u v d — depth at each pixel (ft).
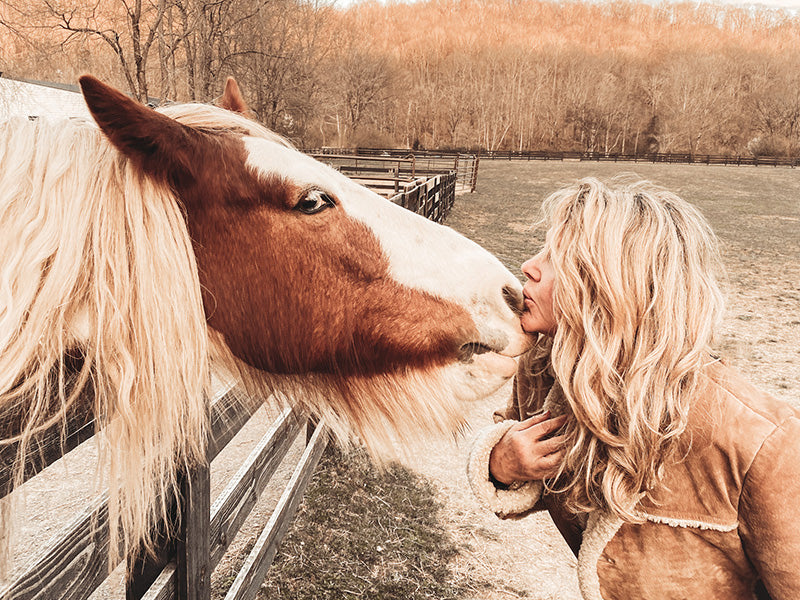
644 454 3.30
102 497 4.60
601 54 297.33
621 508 3.41
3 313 3.66
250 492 8.23
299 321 4.52
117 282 3.94
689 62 256.73
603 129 241.35
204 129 4.55
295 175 4.33
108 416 4.07
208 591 6.41
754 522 3.26
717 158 163.63
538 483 4.16
